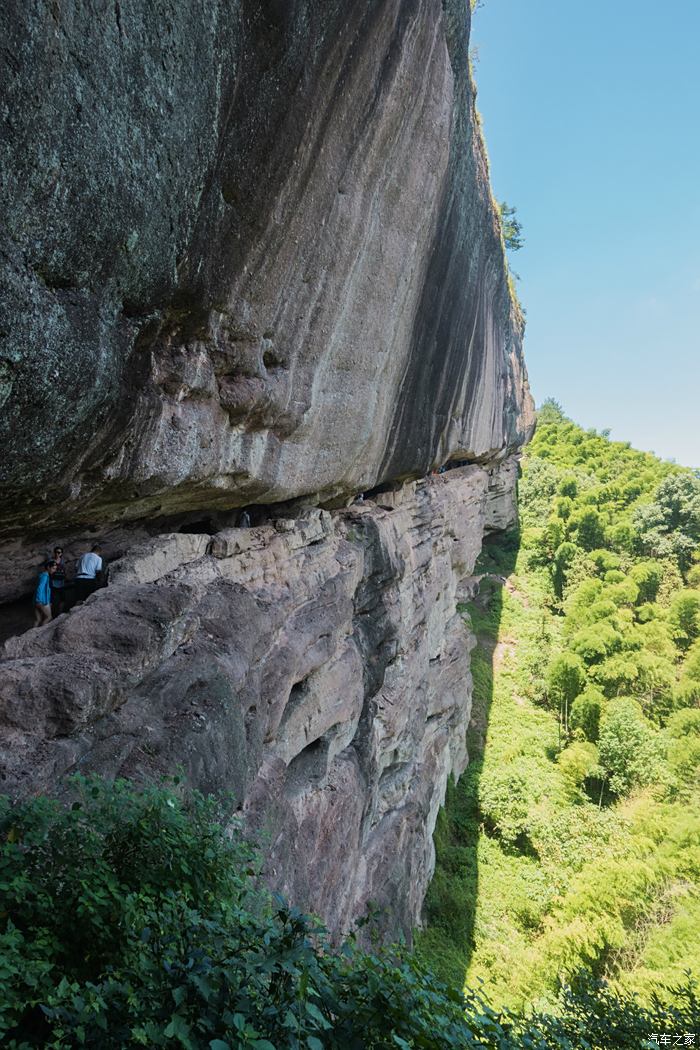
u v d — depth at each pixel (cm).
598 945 1827
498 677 3528
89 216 488
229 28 586
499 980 1744
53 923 419
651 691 3447
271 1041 359
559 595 4659
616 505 5747
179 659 805
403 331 1399
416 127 1090
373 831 1738
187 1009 360
